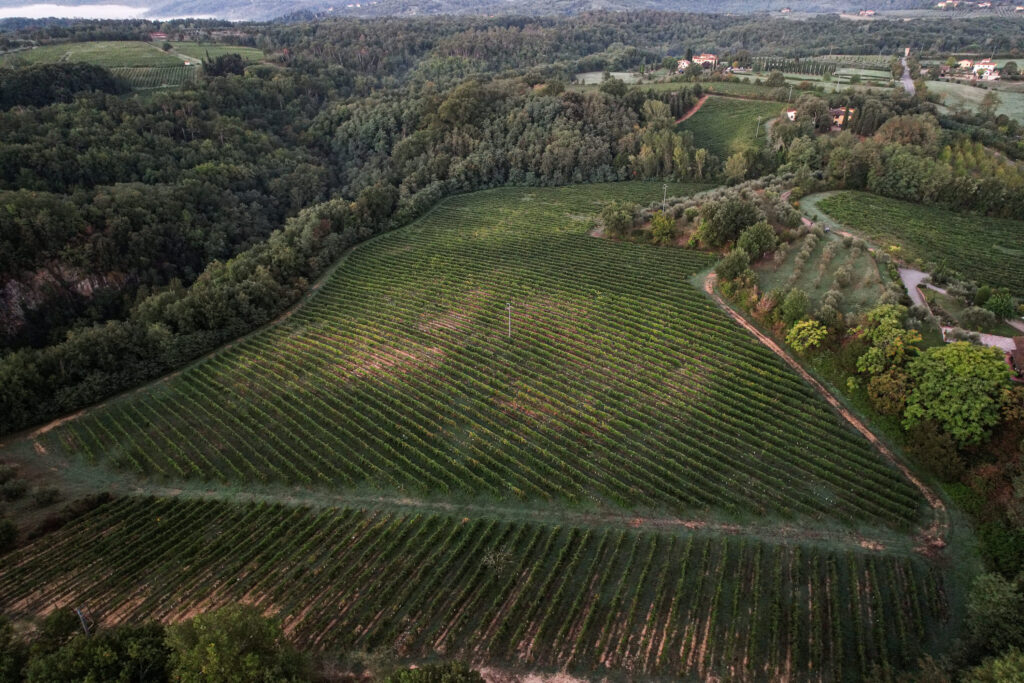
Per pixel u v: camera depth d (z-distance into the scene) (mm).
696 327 88750
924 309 79000
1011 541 50250
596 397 77125
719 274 97188
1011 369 65250
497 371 83688
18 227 101875
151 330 89000
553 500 61969
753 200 115500
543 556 54750
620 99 175000
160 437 76000
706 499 60312
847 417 68875
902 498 57625
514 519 60031
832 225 115062
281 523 60469
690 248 112062
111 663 41719
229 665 38906
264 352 93125
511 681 45219
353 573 54719
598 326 92000
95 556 57875
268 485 67000
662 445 67938
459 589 52625
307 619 50375
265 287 102625
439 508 62031
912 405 63000
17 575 56312
